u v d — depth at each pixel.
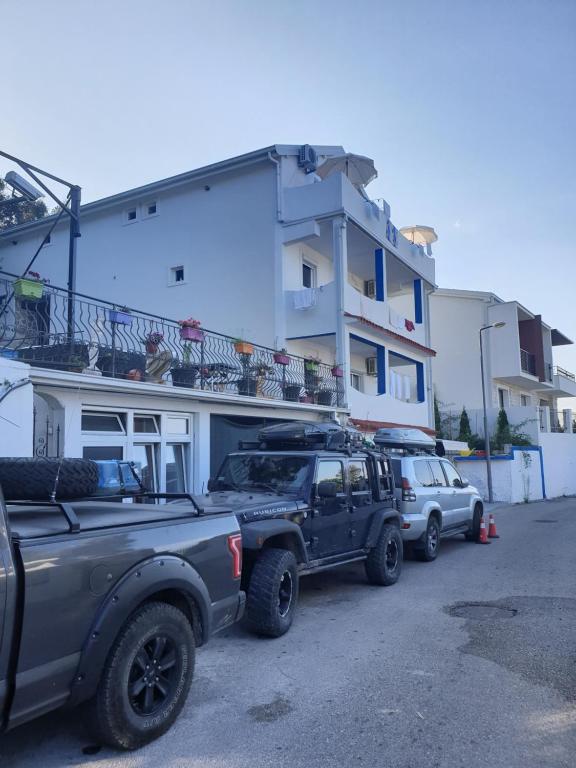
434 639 6.13
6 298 8.54
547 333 39.03
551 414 35.66
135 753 3.78
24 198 10.62
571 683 4.95
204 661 5.49
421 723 4.21
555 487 29.48
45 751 3.80
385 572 8.52
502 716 4.33
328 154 19.16
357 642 6.05
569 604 7.59
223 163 17.48
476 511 13.36
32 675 3.10
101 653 3.48
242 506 6.59
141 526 3.99
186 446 11.62
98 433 9.56
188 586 4.14
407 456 10.87
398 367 26.84
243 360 12.86
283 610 6.35
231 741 3.95
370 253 19.83
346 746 3.89
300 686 4.89
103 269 19.80
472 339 32.12
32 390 7.98
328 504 7.54
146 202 19.38
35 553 3.19
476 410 30.20
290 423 9.03
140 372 9.90
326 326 16.55
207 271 18.00
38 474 4.17
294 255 17.73
